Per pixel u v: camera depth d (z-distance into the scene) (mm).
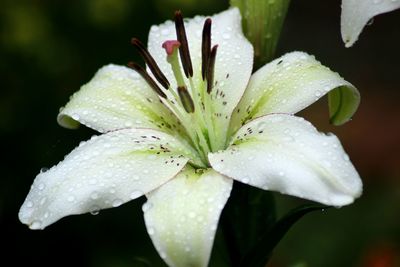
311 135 449
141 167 464
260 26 511
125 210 816
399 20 1512
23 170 831
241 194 488
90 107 501
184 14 843
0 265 843
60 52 844
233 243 495
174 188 452
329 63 1446
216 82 503
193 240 426
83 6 840
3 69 834
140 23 853
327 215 834
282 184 438
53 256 842
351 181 430
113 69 518
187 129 490
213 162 457
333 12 1528
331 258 803
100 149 473
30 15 832
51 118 831
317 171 435
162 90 507
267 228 500
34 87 838
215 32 518
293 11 1543
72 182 457
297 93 481
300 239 817
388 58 1455
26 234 838
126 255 809
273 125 462
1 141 828
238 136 471
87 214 823
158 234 431
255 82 498
